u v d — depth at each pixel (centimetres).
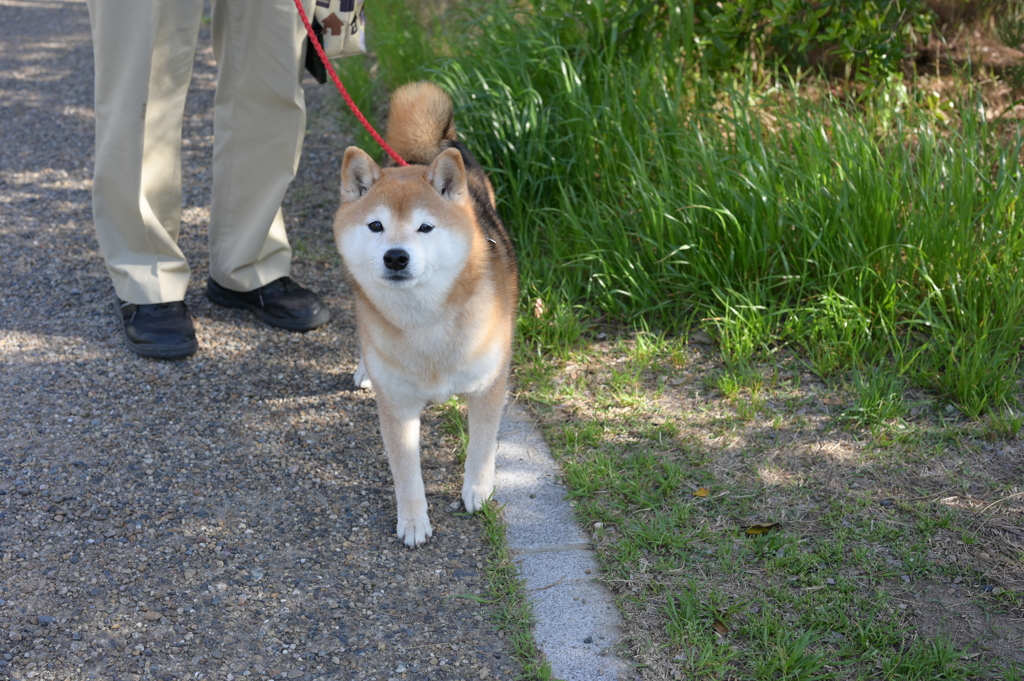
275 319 370
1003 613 224
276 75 331
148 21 301
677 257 373
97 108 321
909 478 273
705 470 284
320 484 286
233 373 341
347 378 343
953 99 429
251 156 349
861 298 337
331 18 337
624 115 420
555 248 395
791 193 369
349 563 253
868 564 242
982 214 343
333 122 575
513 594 239
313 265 420
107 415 311
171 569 246
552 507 274
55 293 387
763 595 235
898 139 377
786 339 347
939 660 210
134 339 342
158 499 273
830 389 318
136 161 323
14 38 753
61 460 286
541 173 421
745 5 420
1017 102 393
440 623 232
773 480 277
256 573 247
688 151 391
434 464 299
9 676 211
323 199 479
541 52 453
